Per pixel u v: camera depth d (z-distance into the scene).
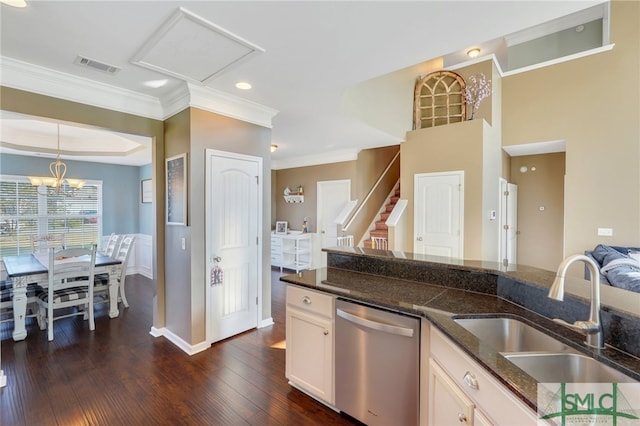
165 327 3.30
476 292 1.90
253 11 1.75
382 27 1.92
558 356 1.19
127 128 3.03
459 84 5.21
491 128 4.85
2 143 4.56
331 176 6.46
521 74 5.27
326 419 1.99
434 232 4.88
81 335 3.29
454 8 1.74
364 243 6.15
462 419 1.23
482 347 1.16
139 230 6.46
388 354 1.72
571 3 1.70
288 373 2.31
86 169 5.86
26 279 3.17
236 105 3.22
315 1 1.66
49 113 2.55
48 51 2.20
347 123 4.06
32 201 5.36
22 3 1.66
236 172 3.30
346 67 2.46
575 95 4.86
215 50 2.18
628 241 4.55
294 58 2.32
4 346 3.00
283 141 5.20
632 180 4.52
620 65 4.57
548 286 1.45
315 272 2.49
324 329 2.04
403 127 5.11
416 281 2.17
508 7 1.72
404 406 1.66
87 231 5.88
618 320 1.12
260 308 3.56
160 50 2.18
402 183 5.26
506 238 5.77
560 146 5.38
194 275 2.94
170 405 2.13
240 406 2.12
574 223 4.89
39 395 2.22
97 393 2.26
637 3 4.45
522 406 0.90
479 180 4.46
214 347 3.03
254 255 3.51
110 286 3.81
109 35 2.00
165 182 3.27
